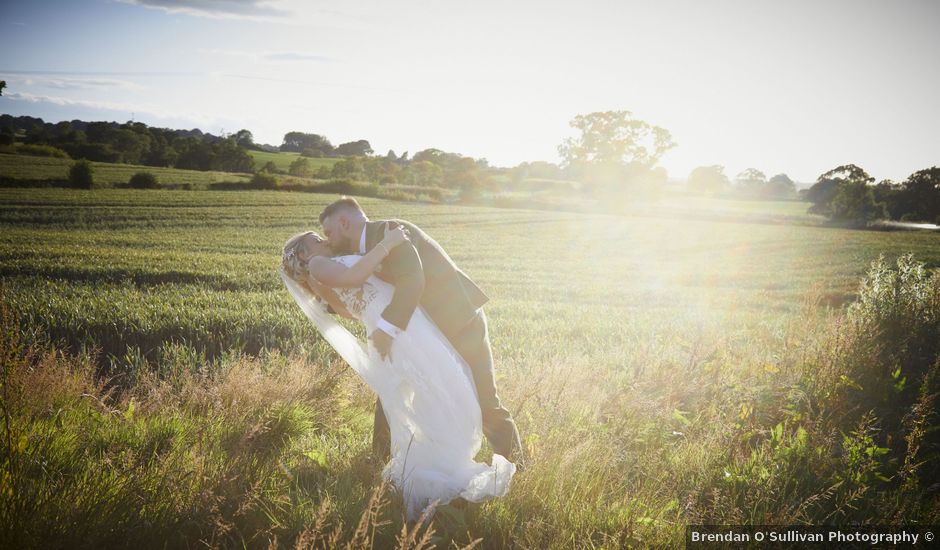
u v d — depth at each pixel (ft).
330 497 8.98
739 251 126.41
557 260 98.37
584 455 10.35
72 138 349.61
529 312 39.86
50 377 12.52
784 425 12.96
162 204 150.00
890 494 10.07
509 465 9.68
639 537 8.20
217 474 8.62
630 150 328.70
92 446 9.98
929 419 13.39
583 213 237.66
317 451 10.75
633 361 19.77
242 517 8.09
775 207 354.95
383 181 371.76
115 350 24.09
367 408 14.49
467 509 8.98
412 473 9.19
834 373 15.14
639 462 11.08
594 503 9.11
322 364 19.36
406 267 9.13
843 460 10.91
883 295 21.01
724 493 9.84
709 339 21.03
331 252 9.78
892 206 270.05
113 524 7.41
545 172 450.30
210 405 12.58
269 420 11.76
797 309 51.13
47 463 8.80
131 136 348.38
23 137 379.14
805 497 9.81
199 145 366.22
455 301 10.01
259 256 69.41
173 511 7.88
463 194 278.46
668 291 64.54
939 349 17.57
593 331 31.73
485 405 10.36
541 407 12.71
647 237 152.56
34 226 97.14
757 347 21.84
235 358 20.25
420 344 9.33
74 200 143.74
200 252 73.87
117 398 15.34
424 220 169.48
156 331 25.81
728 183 479.00
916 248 136.56
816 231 191.42
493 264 87.30
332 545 6.91
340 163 370.53
